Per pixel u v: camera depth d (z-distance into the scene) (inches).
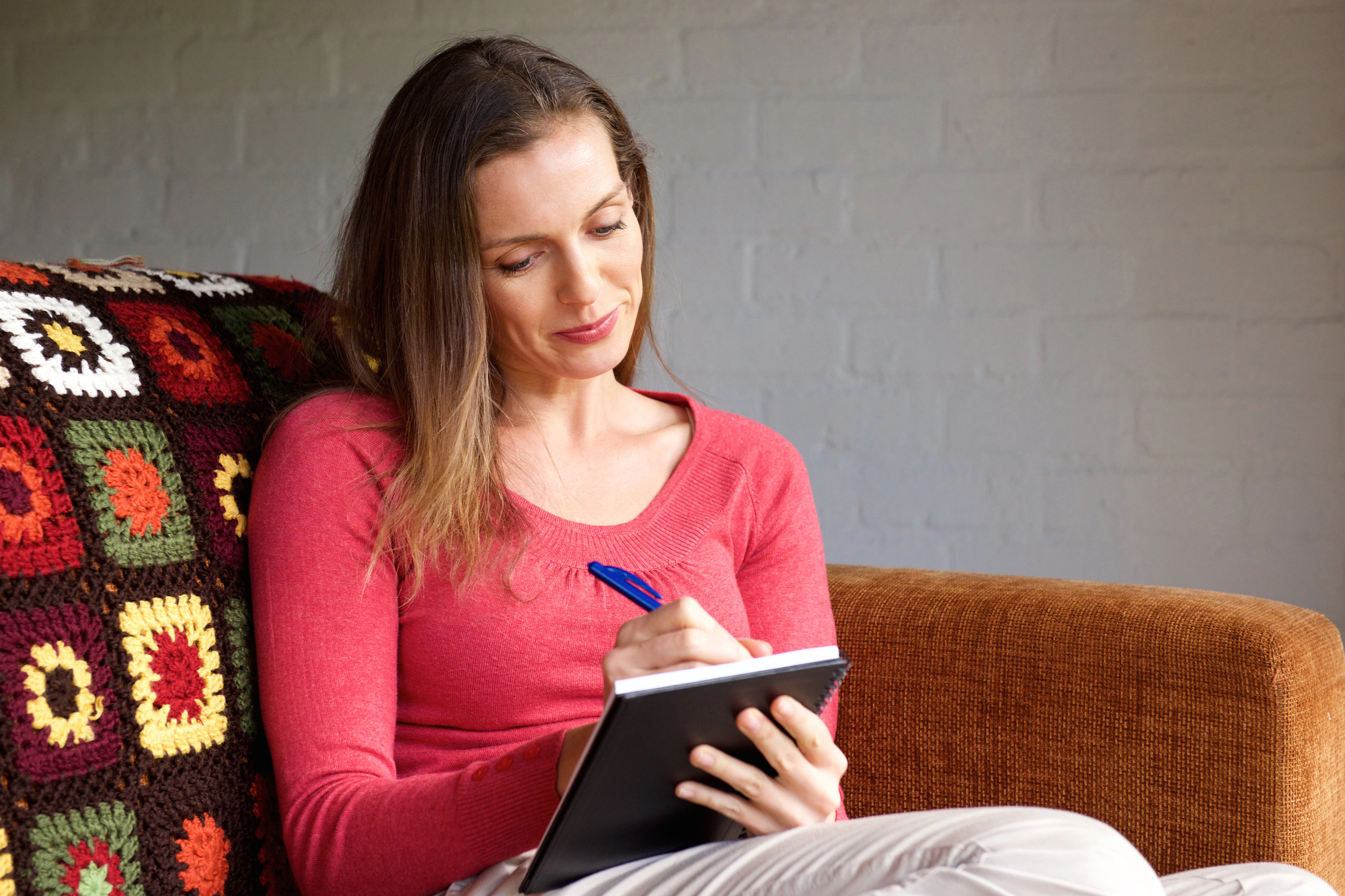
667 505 40.1
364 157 75.1
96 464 31.1
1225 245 70.5
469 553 35.5
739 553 41.8
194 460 34.5
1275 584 70.7
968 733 42.2
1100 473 72.3
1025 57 71.9
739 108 74.4
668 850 30.9
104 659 29.6
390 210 37.6
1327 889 32.3
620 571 33.2
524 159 35.5
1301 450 70.2
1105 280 71.7
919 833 26.7
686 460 41.4
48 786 27.4
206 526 34.0
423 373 36.3
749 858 28.0
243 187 78.8
